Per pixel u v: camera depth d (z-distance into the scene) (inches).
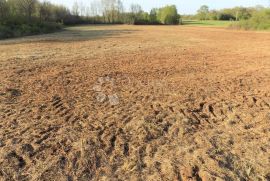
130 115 229.0
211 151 174.2
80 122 214.5
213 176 149.4
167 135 195.3
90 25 2182.6
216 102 260.7
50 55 501.0
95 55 505.4
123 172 154.7
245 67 414.9
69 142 183.8
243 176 150.9
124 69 390.3
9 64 411.5
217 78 347.9
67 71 371.9
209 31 1384.1
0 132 196.7
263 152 173.5
